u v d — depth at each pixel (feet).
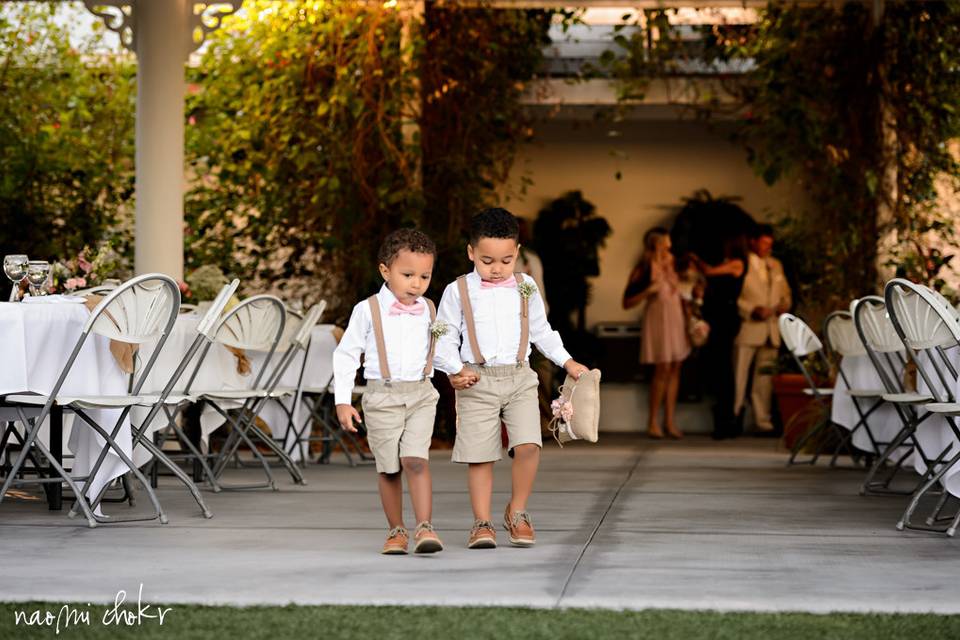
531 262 35.65
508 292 15.31
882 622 11.10
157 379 21.49
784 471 26.27
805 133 34.55
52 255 35.50
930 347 17.84
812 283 35.29
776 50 34.63
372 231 33.55
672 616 11.37
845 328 24.93
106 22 28.73
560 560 14.60
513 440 15.47
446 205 34.06
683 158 44.34
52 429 18.98
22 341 17.06
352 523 17.97
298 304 32.68
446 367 14.89
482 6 34.60
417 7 33.42
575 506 19.98
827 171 34.60
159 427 21.80
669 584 13.06
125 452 18.10
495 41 34.88
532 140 38.11
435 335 14.76
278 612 11.54
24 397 17.62
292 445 26.45
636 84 36.70
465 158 34.53
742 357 40.06
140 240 28.43
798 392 33.78
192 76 35.35
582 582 13.15
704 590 12.71
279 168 34.42
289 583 13.07
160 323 17.69
